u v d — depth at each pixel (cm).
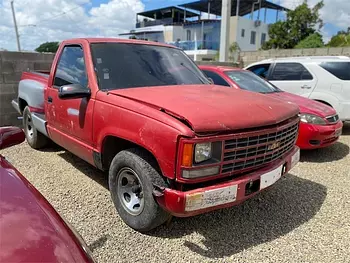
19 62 667
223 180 259
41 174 427
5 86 653
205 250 270
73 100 358
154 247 272
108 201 350
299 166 499
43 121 454
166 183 260
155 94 294
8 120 669
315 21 2738
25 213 155
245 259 260
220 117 248
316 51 1239
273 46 2844
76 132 360
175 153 237
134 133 269
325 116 518
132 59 367
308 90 722
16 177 190
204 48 3144
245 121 257
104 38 385
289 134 317
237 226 310
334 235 299
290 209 349
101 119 310
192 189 247
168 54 411
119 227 300
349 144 642
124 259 255
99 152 322
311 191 399
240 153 258
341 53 1184
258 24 3262
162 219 278
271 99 331
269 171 281
